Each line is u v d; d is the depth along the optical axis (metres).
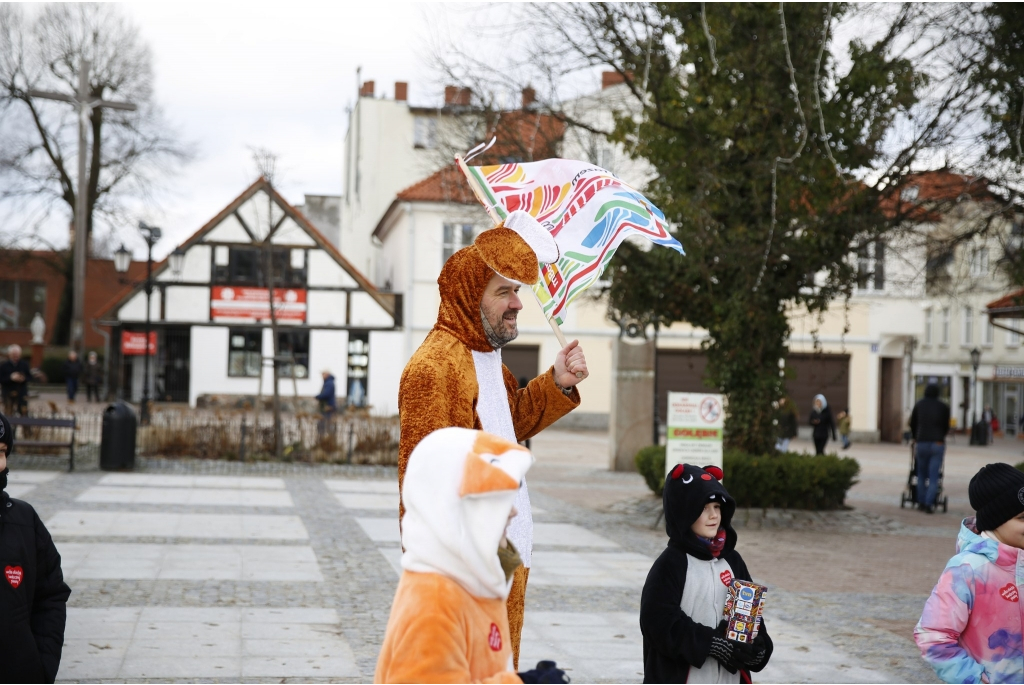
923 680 6.41
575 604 8.38
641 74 14.09
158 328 38.12
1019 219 13.80
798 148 13.41
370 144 49.28
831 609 8.62
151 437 19.64
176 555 9.79
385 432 20.73
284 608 7.76
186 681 5.77
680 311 15.26
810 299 15.08
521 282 3.49
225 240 38.34
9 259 46.72
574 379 4.03
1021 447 42.53
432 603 2.23
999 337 50.78
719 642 3.63
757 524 13.76
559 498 16.48
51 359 47.34
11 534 3.80
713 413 13.88
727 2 13.41
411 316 39.28
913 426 16.62
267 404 38.06
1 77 40.22
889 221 14.23
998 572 3.64
